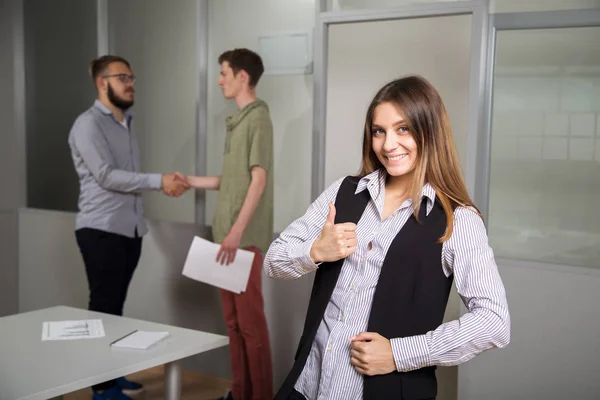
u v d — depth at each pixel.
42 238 4.41
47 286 4.43
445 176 1.50
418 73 3.16
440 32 3.09
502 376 2.95
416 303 1.46
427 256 1.46
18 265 4.54
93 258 3.36
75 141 3.36
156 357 2.00
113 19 3.97
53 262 4.38
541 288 2.86
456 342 1.38
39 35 4.29
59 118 4.25
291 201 3.51
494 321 1.37
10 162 4.46
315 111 3.33
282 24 3.45
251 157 3.09
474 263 1.41
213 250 3.15
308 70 3.39
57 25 4.18
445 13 2.93
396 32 3.19
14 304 4.56
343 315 1.52
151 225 3.95
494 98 2.96
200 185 3.41
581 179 2.81
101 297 3.37
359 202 1.62
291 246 1.60
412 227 1.49
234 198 3.14
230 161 3.16
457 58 3.06
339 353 1.51
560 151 2.85
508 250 2.98
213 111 3.69
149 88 3.88
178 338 2.21
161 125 3.86
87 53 4.06
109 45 4.00
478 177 2.98
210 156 3.72
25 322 2.38
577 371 2.80
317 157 3.34
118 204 3.40
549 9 2.81
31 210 4.44
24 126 4.43
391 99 1.48
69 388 1.76
